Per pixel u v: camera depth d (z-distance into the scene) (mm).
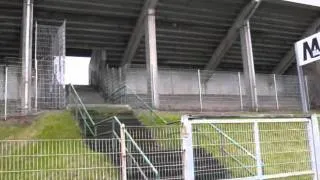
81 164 9508
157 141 10562
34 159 9430
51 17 21016
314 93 25562
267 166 8188
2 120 14352
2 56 23500
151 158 9984
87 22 21984
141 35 22844
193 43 25719
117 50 25156
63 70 17234
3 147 9422
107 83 23703
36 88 16500
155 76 20938
